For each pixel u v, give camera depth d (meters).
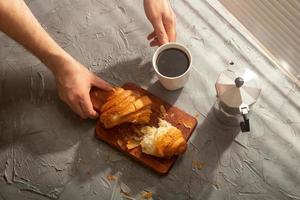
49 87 0.71
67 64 0.65
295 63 0.60
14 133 0.67
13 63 0.73
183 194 0.61
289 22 0.53
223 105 0.59
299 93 0.66
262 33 0.62
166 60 0.62
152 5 0.65
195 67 0.69
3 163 0.65
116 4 0.77
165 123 0.63
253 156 0.62
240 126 0.60
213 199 0.60
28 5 0.78
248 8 0.61
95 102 0.66
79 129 0.67
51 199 0.62
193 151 0.63
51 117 0.68
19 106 0.69
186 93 0.68
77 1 0.78
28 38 0.63
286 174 0.61
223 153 0.63
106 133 0.64
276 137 0.64
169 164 0.61
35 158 0.65
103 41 0.74
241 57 0.69
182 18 0.74
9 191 0.63
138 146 0.63
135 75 0.70
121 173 0.63
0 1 0.59
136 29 0.74
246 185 0.61
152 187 0.62
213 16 0.73
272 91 0.67
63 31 0.75
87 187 0.63
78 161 0.65
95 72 0.71
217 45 0.71
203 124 0.65
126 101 0.61
